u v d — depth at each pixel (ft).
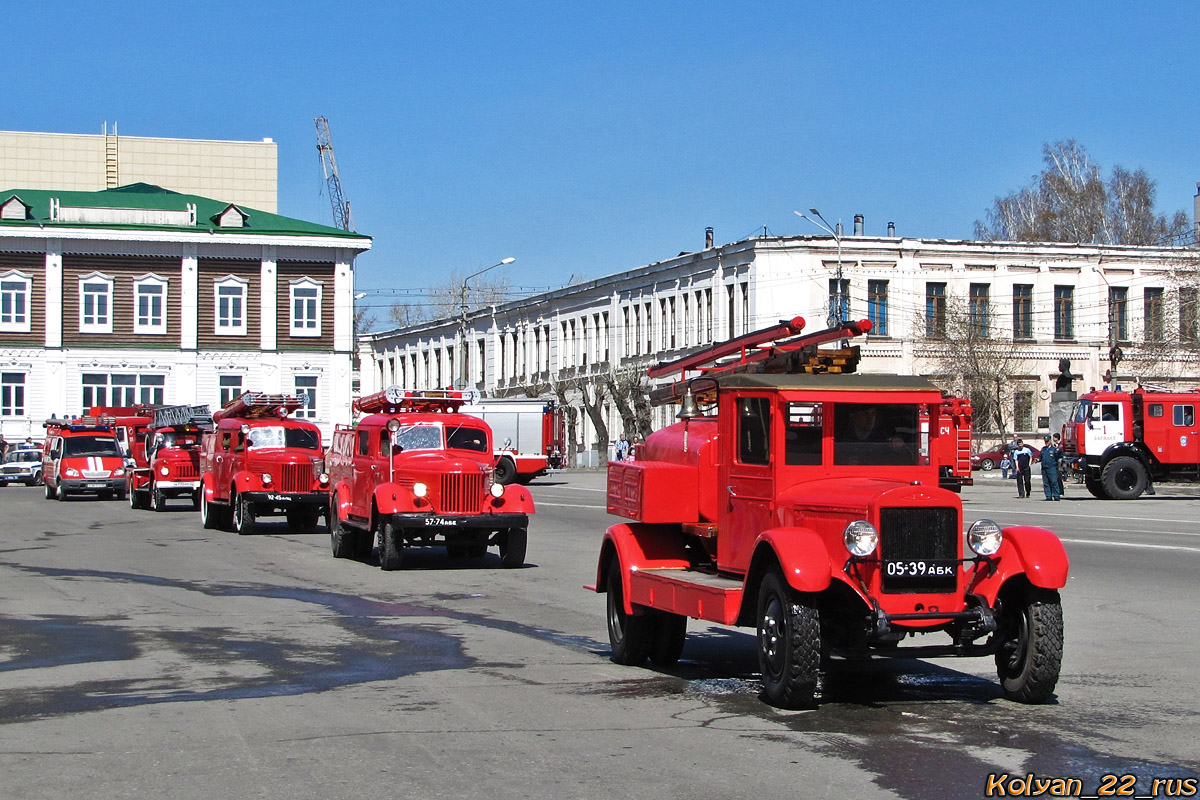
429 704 30.86
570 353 268.00
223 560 72.74
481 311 303.89
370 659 38.04
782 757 25.09
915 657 29.40
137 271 200.85
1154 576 58.90
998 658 31.01
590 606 51.90
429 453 69.62
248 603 52.60
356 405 79.92
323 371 206.69
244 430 94.27
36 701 31.19
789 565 28.35
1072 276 211.61
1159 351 198.59
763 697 31.35
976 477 187.01
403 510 66.18
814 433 32.14
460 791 22.62
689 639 42.27
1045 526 90.53
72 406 198.80
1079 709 29.76
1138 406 131.44
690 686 33.40
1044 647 29.45
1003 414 205.57
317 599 54.24
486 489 67.72
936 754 25.32
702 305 217.56
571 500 134.10
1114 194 263.49
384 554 66.74
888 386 32.60
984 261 208.44
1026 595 29.89
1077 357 211.41
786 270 200.13
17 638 42.19
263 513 99.25
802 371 34.83
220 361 203.21
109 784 23.26
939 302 208.13
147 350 200.64
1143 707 29.96
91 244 198.90
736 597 31.24
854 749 25.76
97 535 91.50
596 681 34.24
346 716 29.35
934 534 28.99
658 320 232.73
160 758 25.20
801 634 28.99
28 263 197.16
